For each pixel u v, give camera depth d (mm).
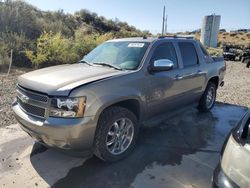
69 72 3945
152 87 4371
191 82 5484
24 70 11711
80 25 26406
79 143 3363
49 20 21172
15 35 14008
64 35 18688
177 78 4965
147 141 4750
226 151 2436
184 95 5344
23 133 4887
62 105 3268
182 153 4324
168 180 3533
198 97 6023
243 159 2209
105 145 3709
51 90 3346
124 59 4473
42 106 3404
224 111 6789
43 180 3477
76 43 15328
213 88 6699
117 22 36562
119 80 3799
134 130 4141
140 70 4188
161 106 4734
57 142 3346
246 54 25125
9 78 9703
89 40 15867
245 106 7371
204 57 6047
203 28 48688
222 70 6805
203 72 5875
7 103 6559
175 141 4797
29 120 3518
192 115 6363
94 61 4789
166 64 4375
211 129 5453
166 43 4934
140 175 3635
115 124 3861
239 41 60812
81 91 3318
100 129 3629
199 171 3777
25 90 3656
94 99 3412
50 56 13109
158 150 4395
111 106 3799
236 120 6055
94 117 3412
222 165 2410
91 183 3432
